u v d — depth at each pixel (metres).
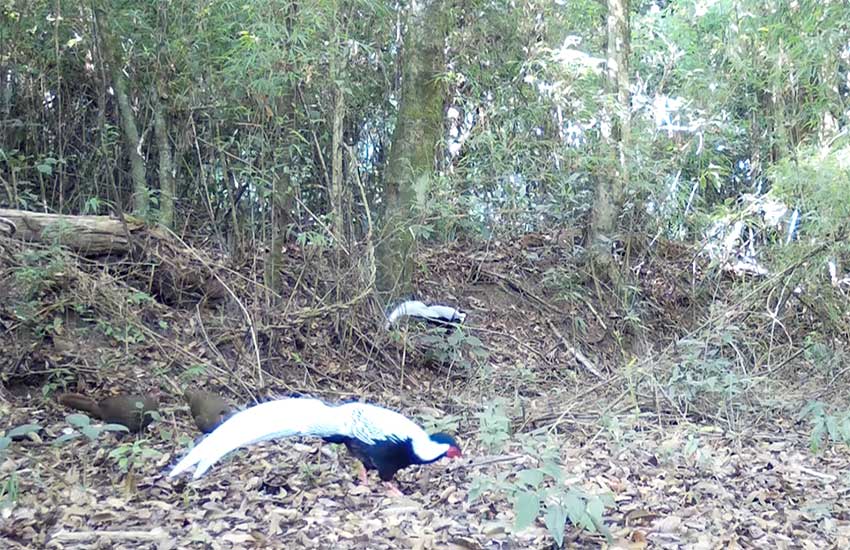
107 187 8.85
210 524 4.21
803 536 4.43
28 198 8.37
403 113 8.48
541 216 10.34
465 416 6.50
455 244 10.29
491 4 9.80
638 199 10.10
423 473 5.18
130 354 6.70
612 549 4.02
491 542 4.09
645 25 11.56
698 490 5.09
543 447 5.47
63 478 4.83
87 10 8.20
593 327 9.45
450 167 8.97
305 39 7.22
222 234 8.86
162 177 8.24
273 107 7.64
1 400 6.11
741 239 10.25
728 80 11.00
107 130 8.45
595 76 10.03
